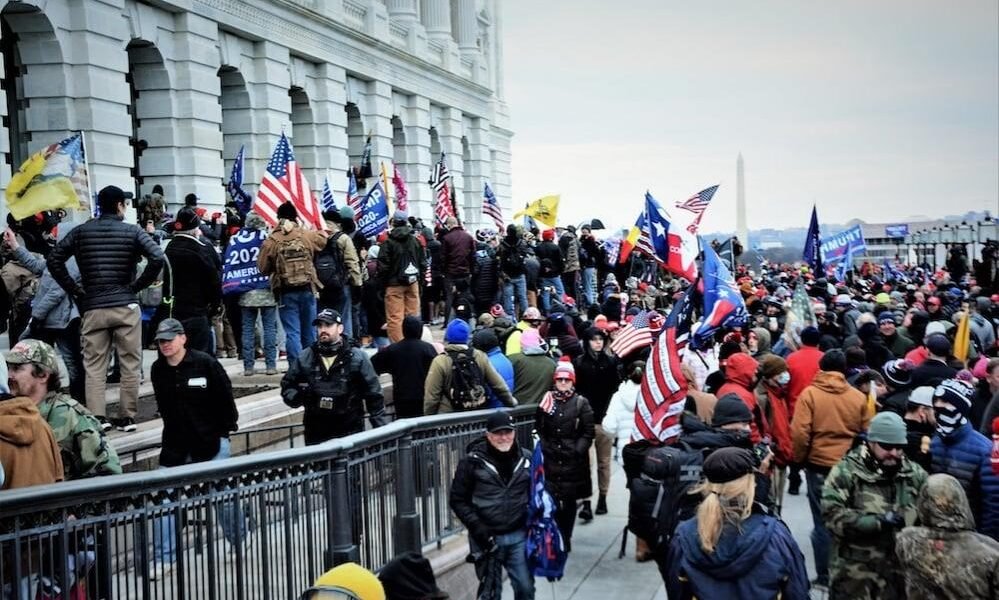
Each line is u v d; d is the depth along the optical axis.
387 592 4.33
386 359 12.54
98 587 6.23
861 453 8.00
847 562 8.00
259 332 18.14
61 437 7.07
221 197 28.89
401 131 46.09
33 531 5.85
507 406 11.66
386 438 9.26
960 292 26.67
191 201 20.33
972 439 8.48
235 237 15.56
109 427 10.92
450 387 11.41
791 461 10.84
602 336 13.02
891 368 11.10
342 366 10.19
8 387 7.27
